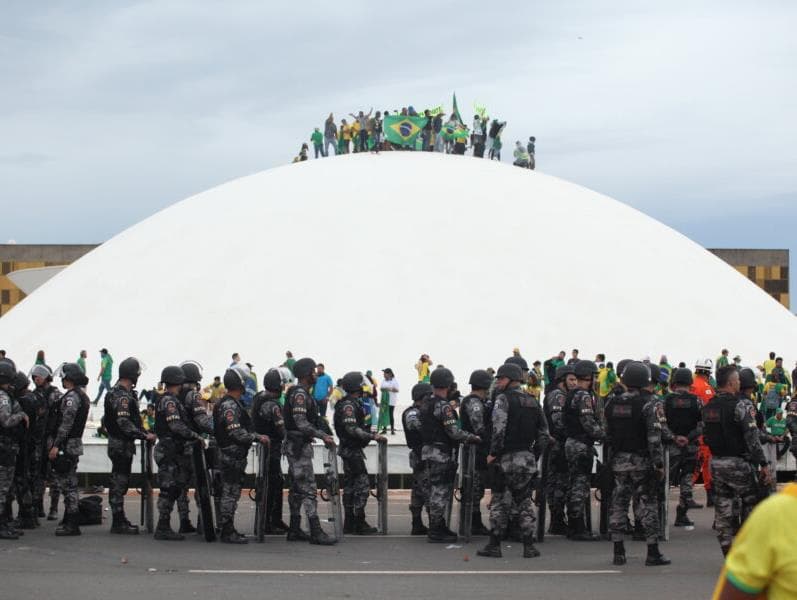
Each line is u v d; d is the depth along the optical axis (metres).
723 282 41.38
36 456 15.40
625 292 36.91
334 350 33.50
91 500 15.73
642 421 11.69
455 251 36.97
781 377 27.83
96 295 38.25
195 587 10.24
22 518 15.04
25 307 41.69
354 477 14.88
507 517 12.49
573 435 14.09
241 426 13.55
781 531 4.09
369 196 39.53
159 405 13.84
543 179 44.69
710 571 11.41
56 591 9.98
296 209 39.12
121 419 14.28
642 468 11.73
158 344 34.72
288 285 35.78
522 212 39.75
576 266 37.44
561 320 34.94
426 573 11.20
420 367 29.83
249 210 39.81
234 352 33.81
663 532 13.94
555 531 14.81
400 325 34.22
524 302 35.34
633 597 9.84
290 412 13.59
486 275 36.16
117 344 35.22
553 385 14.95
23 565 11.60
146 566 11.61
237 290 35.97
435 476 13.79
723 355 31.39
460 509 14.11
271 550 12.98
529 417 12.38
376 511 17.97
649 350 34.59
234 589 10.14
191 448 13.88
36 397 15.36
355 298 35.12
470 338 33.88
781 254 75.19
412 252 36.75
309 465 13.65
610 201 45.19
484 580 10.77
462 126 47.03
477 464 14.52
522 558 12.38
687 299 38.00
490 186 41.31
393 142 46.53
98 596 9.73
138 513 17.48
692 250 43.62
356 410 14.84
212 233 38.94
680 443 14.66
